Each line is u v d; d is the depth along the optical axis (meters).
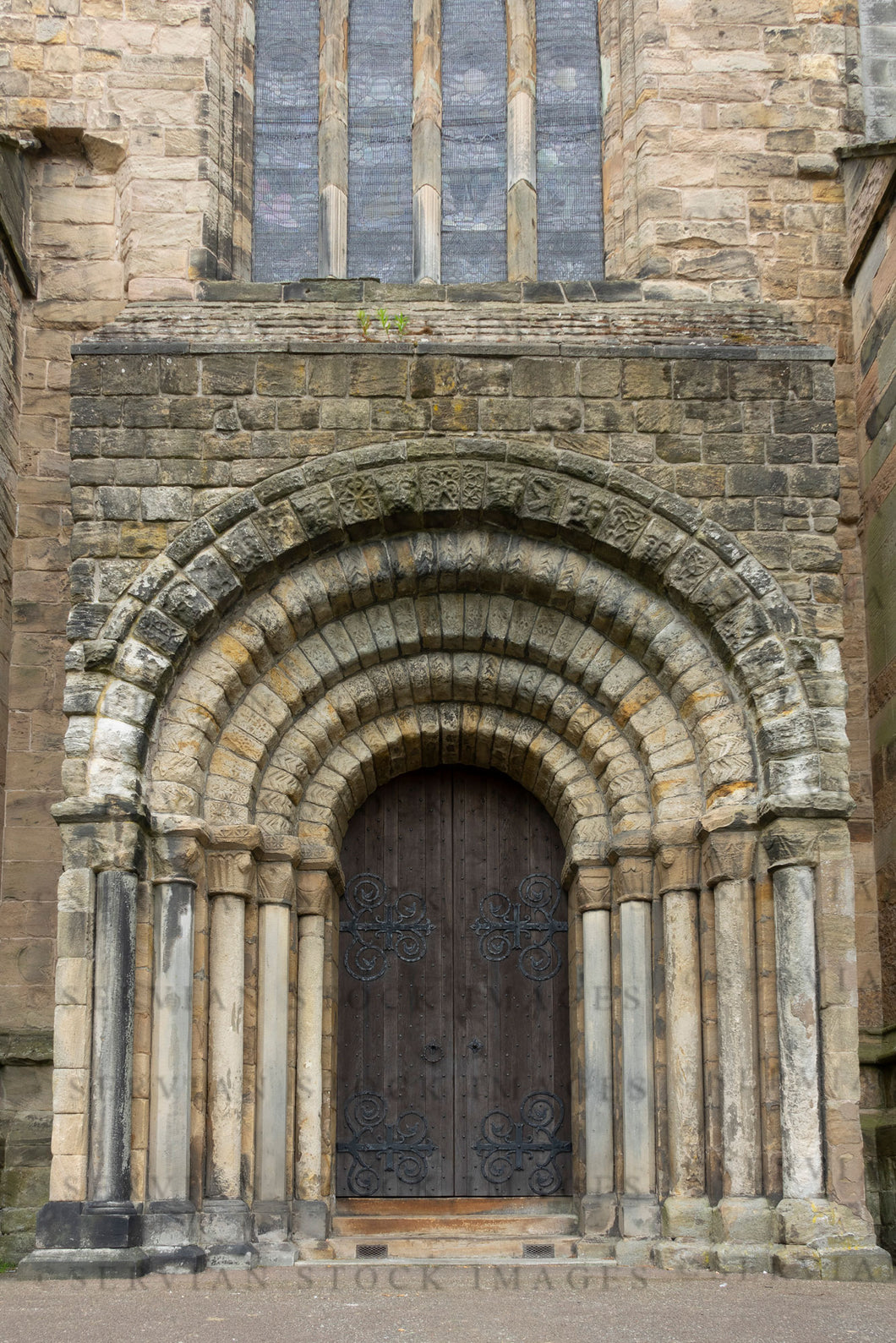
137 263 13.22
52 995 12.08
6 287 12.80
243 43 14.43
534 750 12.12
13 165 13.14
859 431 13.20
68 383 13.28
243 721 11.54
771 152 13.70
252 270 14.14
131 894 10.63
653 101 13.73
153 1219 10.24
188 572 11.27
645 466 11.62
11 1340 7.51
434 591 11.93
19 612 12.76
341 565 11.66
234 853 11.20
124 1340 7.52
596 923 11.71
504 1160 12.11
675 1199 10.72
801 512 11.55
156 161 13.48
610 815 11.84
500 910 12.63
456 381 11.73
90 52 13.77
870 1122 12.06
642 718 11.63
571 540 11.66
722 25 13.95
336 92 14.38
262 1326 7.95
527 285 12.80
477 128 14.50
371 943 12.54
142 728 10.98
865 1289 9.32
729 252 13.45
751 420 11.72
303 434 11.59
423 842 12.77
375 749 12.12
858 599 13.01
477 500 11.53
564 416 11.68
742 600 11.30
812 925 10.66
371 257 14.23
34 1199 11.67
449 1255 11.02
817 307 13.46
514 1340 7.48
